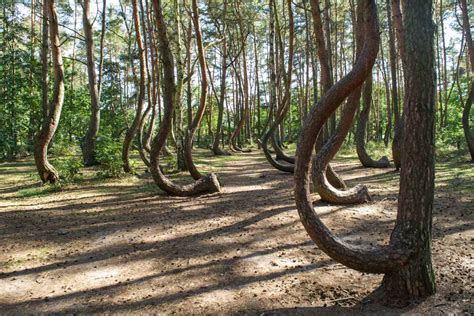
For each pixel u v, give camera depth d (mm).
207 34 22906
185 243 5777
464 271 4227
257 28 31812
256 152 26734
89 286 4328
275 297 3854
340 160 17000
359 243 5465
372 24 3543
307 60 25047
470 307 3357
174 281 4383
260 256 5098
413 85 3305
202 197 9312
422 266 3461
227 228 6484
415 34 3275
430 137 3324
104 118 23344
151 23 17062
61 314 3699
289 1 12898
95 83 15203
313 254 5090
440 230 5816
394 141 12312
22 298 4066
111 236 6219
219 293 4012
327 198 7770
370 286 3979
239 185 11141
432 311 3311
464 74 31766
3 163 18188
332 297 3779
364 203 7840
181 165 14297
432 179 3395
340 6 25078
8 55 21609
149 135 16422
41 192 10102
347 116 7469
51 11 10703
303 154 3506
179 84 14430
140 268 4836
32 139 21547
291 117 43000
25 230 6613
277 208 7770
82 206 8391
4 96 20906
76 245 5809
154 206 8328
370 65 3518
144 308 3750
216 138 23984
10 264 5055
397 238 3438
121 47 33062
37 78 21750
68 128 21766
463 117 13141
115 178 12188
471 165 12219
